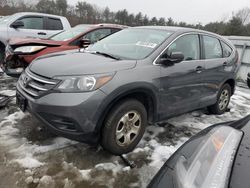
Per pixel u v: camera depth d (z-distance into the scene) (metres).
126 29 4.19
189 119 4.49
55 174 2.57
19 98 2.95
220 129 2.11
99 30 5.98
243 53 9.50
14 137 3.18
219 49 4.48
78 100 2.48
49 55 3.35
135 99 2.95
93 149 3.08
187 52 3.69
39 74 2.76
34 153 2.88
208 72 4.02
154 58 3.15
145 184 2.58
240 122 2.28
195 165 1.67
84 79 2.54
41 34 7.43
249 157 1.68
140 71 2.92
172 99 3.43
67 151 2.98
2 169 2.56
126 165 2.84
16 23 6.98
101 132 2.76
